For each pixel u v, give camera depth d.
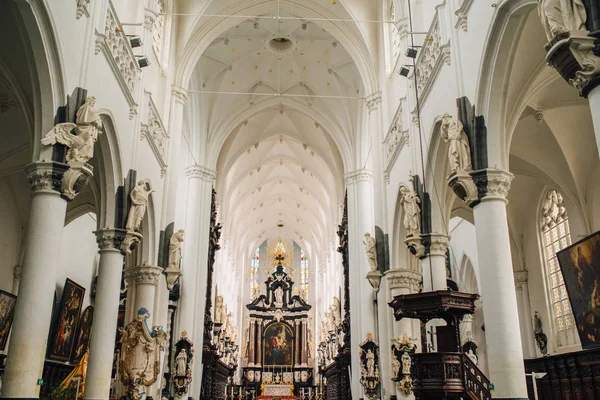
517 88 11.88
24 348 8.54
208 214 26.91
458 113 11.56
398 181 17.94
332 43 25.80
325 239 44.25
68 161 9.49
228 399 40.12
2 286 17.64
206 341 26.39
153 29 17.45
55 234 9.16
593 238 13.92
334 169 32.56
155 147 16.52
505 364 9.50
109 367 12.22
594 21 6.88
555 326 20.70
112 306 12.58
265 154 35.88
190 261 25.47
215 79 27.20
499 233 10.20
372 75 21.55
